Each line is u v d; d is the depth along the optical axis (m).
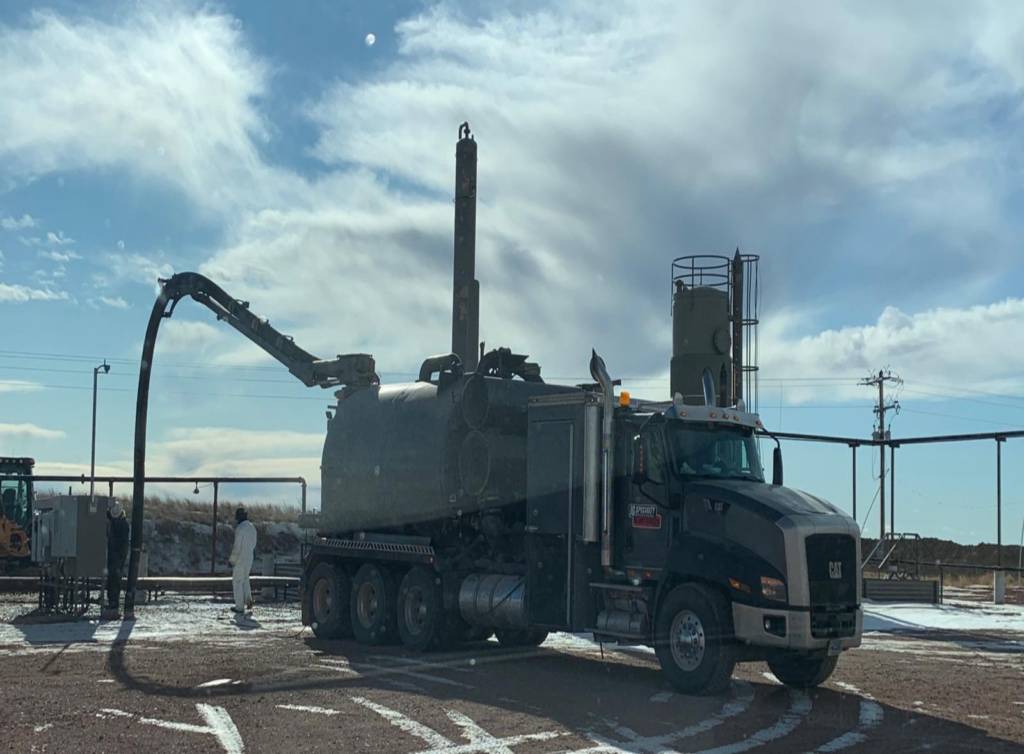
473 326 31.69
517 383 17.23
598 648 17.84
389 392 18.86
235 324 22.77
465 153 31.92
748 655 13.20
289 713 11.16
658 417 14.03
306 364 21.80
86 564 21.69
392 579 17.72
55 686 12.84
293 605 25.66
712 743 10.08
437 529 17.50
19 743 9.57
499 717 11.14
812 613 12.62
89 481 31.25
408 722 10.77
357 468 18.61
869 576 36.50
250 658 15.68
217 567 45.03
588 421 14.74
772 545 12.78
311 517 19.48
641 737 10.30
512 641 17.89
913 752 9.82
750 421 14.77
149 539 45.06
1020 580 46.09
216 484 32.25
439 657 16.22
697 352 26.03
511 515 16.89
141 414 22.33
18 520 35.31
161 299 22.53
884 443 31.56
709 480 13.94
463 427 17.08
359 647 17.42
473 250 31.89
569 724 10.84
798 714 11.75
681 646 13.22
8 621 20.94
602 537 14.48
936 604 30.11
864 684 14.20
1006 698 13.17
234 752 9.30
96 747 9.43
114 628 19.75
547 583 15.25
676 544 13.55
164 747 9.45
